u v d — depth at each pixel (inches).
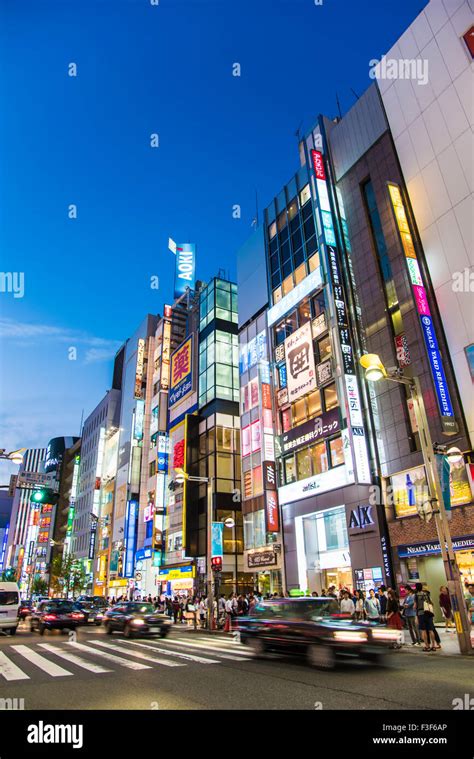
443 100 1031.6
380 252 1170.6
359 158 1251.8
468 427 869.8
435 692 331.3
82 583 2965.1
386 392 1058.7
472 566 832.9
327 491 1135.0
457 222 958.4
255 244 1658.5
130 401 2810.0
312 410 1243.8
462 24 1013.2
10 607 973.8
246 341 1596.9
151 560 2087.8
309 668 450.3
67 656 567.5
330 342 1180.5
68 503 4205.2
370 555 997.2
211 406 1910.7
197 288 2694.4
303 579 1167.0
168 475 2096.5
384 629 456.4
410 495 954.1
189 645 689.6
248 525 1407.5
